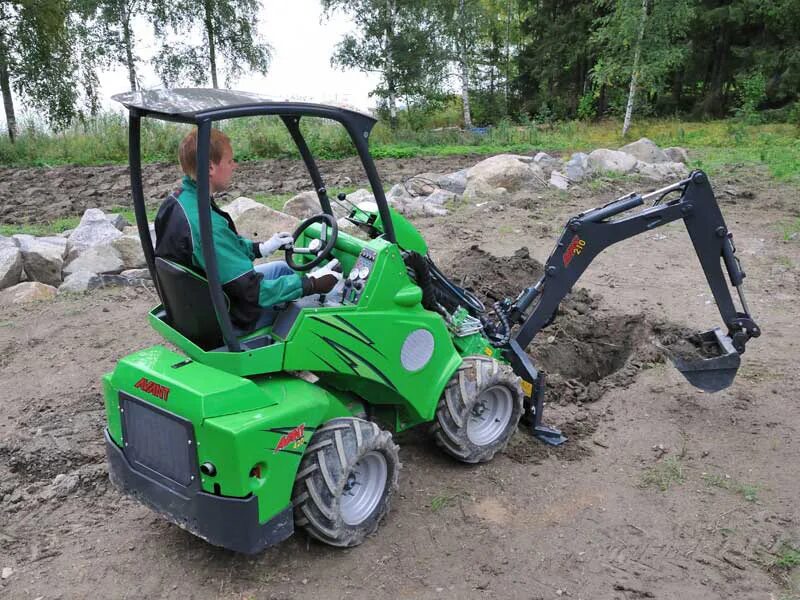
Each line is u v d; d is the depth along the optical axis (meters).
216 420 3.10
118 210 12.97
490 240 9.88
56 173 18.34
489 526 3.89
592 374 6.27
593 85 32.91
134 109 3.26
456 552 3.68
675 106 35.69
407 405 4.06
